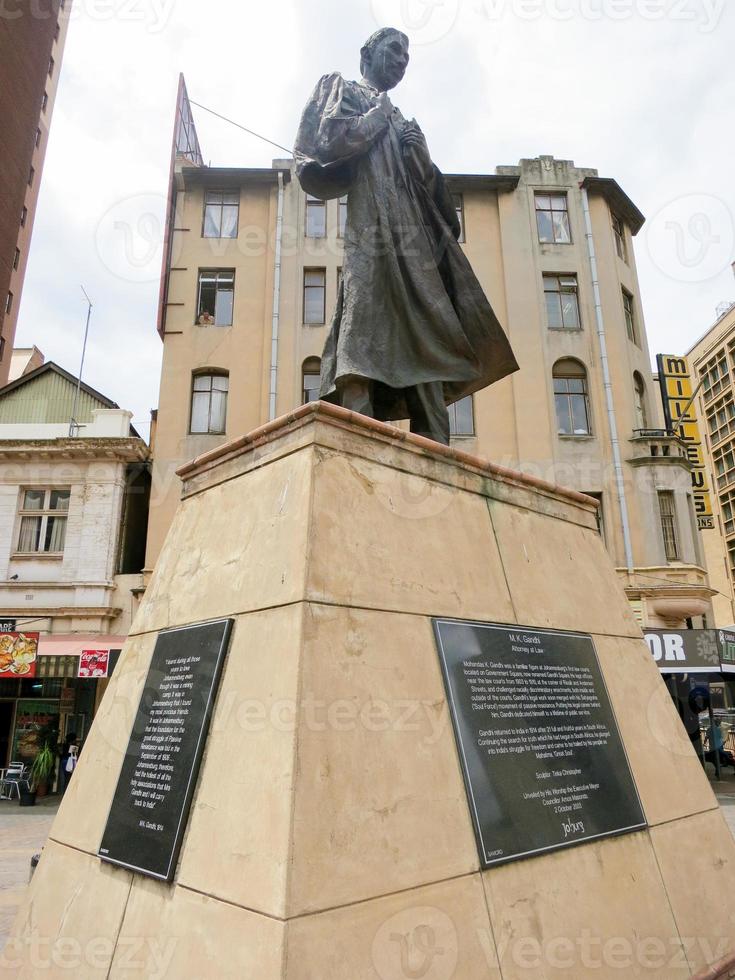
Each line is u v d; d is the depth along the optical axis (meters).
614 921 2.54
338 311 4.11
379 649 2.43
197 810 2.24
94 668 14.26
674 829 3.08
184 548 3.25
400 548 2.77
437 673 2.58
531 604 3.22
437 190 4.44
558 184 19.89
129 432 17.08
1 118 20.89
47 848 2.87
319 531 2.51
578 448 17.75
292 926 1.77
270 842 1.92
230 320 18.20
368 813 2.09
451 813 2.30
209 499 3.27
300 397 17.52
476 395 18.05
